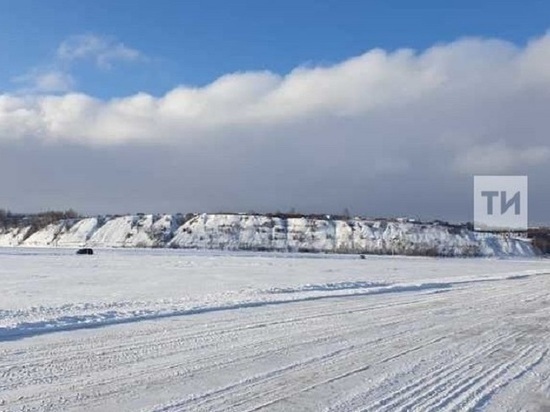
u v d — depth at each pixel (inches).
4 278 1117.7
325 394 294.5
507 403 289.1
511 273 1704.0
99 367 336.8
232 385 306.0
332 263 2192.4
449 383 326.0
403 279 1296.8
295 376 330.3
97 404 266.2
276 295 794.8
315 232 5022.1
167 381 310.2
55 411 254.4
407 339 471.2
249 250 4333.2
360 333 492.4
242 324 518.3
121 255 2640.3
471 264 2588.6
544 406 286.2
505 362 390.0
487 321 598.2
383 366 365.1
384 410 270.7
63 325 477.1
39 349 381.7
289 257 2797.7
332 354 396.5
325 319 572.4
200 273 1380.4
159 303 663.1
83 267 1550.2
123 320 517.3
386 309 679.7
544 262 3211.1
